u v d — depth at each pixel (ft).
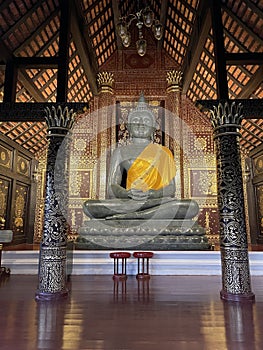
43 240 10.67
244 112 11.87
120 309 8.79
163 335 6.90
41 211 23.24
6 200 19.60
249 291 9.96
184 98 24.40
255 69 16.51
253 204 22.21
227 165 11.08
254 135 21.06
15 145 20.52
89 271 14.01
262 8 13.00
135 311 8.61
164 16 21.26
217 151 11.53
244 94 18.42
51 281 10.12
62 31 13.19
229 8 14.35
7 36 13.44
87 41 19.25
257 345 6.39
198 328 7.32
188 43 20.63
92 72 21.89
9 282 12.39
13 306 9.11
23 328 7.32
